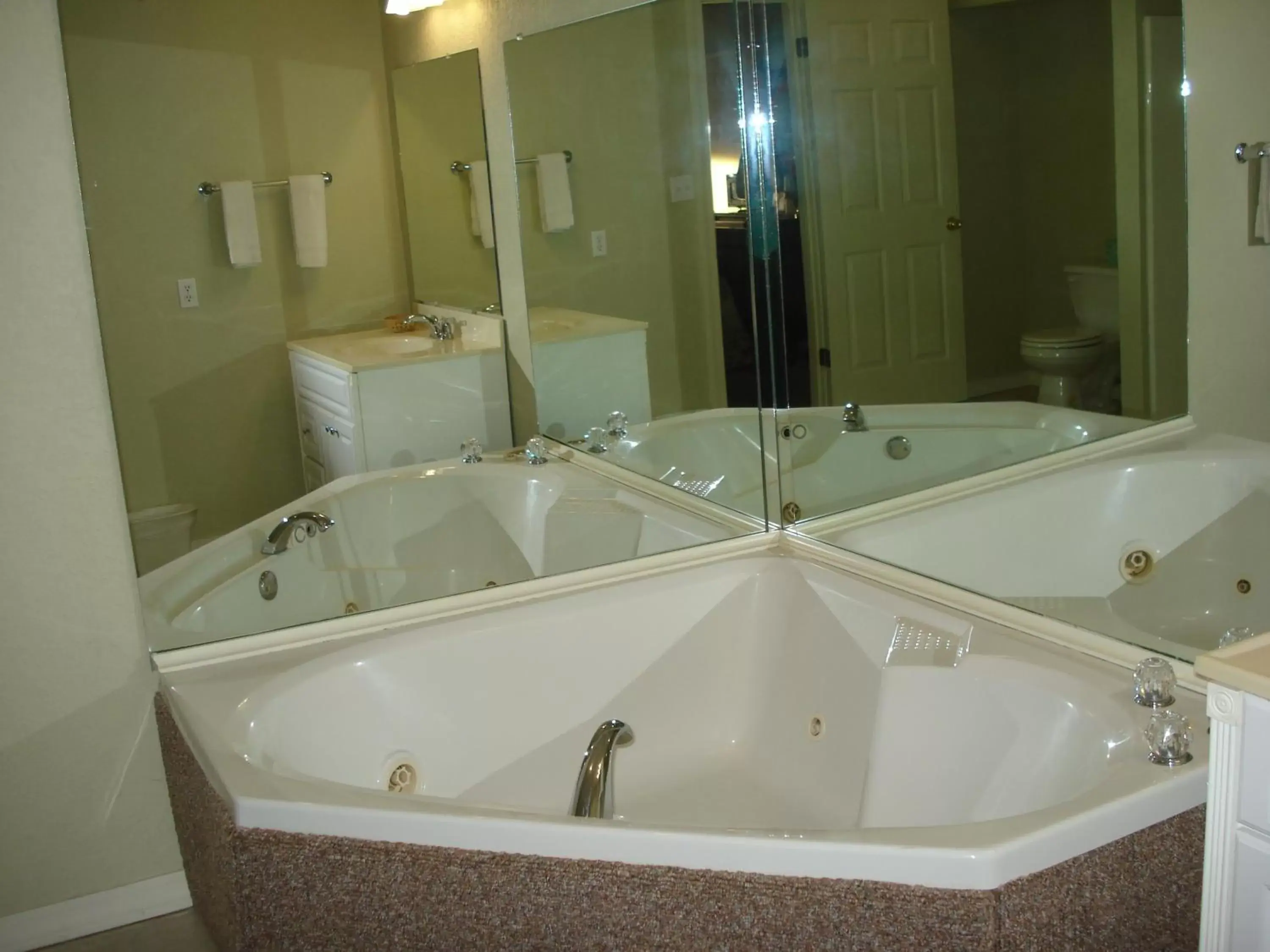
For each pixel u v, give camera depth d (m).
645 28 2.58
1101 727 1.81
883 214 2.35
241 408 2.48
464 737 2.44
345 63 2.48
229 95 2.40
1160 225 1.82
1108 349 1.96
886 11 2.25
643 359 2.71
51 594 2.39
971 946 1.49
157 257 2.39
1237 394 1.73
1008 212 2.10
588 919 1.63
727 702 2.66
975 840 1.52
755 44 2.53
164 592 2.46
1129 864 1.57
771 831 1.60
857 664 2.37
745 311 2.68
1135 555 1.94
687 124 2.60
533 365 2.64
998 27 2.05
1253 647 1.39
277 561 2.52
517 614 2.53
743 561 2.71
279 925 1.80
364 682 2.37
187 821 2.24
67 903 2.49
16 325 2.30
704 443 2.75
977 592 2.28
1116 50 1.85
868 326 2.45
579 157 2.61
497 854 1.67
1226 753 1.36
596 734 1.86
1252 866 1.35
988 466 2.22
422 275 2.57
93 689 2.45
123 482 2.41
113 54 2.31
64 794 2.46
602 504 2.74
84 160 2.31
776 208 2.59
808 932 1.54
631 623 2.58
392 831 1.73
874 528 2.52
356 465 2.58
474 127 2.57
